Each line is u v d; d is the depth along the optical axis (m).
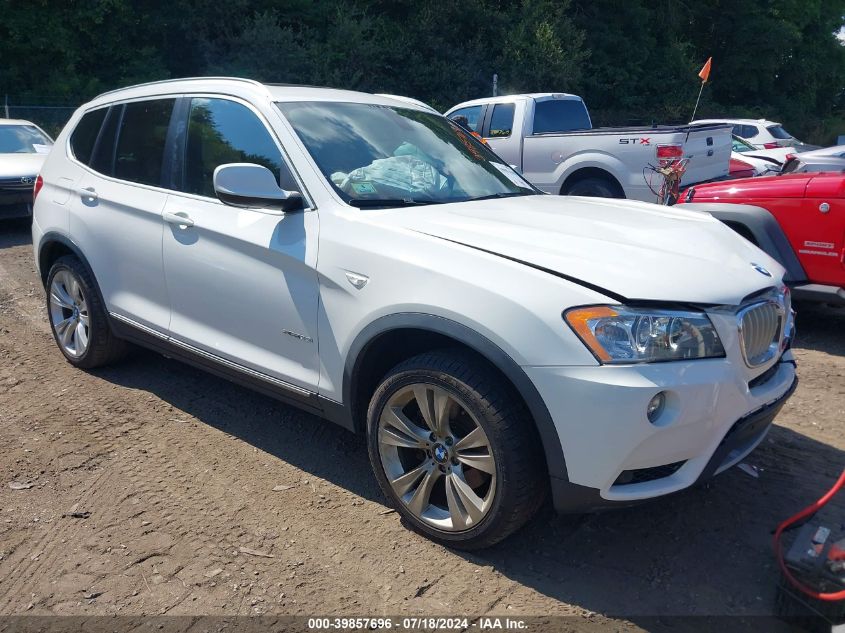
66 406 4.50
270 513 3.37
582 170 10.43
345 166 3.67
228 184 3.34
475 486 3.01
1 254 9.07
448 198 3.81
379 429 3.20
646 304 2.70
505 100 11.36
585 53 29.83
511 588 2.87
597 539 3.19
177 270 4.03
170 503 3.45
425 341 3.20
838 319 6.47
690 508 3.43
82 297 4.89
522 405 2.83
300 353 3.50
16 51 23.72
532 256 2.91
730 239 3.50
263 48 24.77
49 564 2.99
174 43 27.17
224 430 4.22
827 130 40.47
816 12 39.25
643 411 2.59
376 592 2.84
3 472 3.71
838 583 2.54
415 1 29.06
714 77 38.56
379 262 3.13
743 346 2.86
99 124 4.89
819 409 4.54
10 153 10.98
